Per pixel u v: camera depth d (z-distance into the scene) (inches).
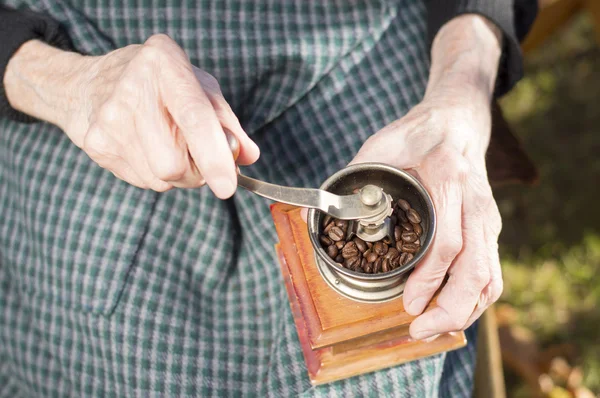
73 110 24.9
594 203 49.7
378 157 24.8
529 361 39.3
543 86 54.6
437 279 22.6
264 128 29.4
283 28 28.5
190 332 27.3
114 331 26.9
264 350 27.5
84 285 27.4
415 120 25.3
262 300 28.2
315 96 29.2
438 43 29.1
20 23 28.1
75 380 27.6
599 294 46.4
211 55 28.3
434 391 25.6
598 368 43.6
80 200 28.2
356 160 24.8
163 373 26.7
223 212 28.8
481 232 23.4
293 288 24.6
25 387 29.4
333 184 22.1
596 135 52.0
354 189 22.7
